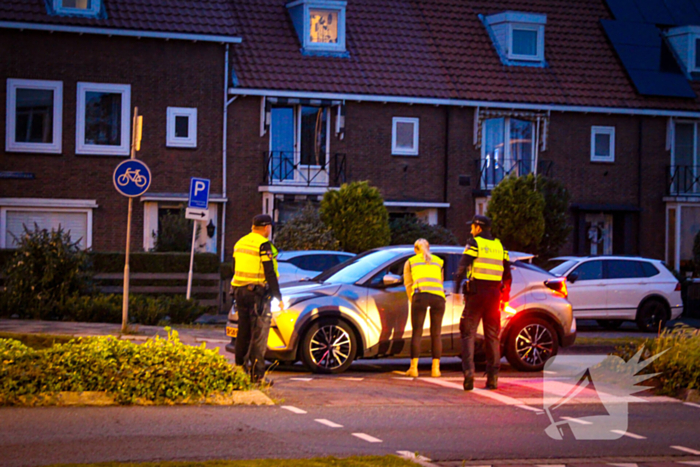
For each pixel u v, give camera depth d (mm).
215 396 21984
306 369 29078
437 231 58656
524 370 29969
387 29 66062
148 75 56812
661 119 69500
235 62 59406
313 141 61438
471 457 17656
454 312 29078
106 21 55250
